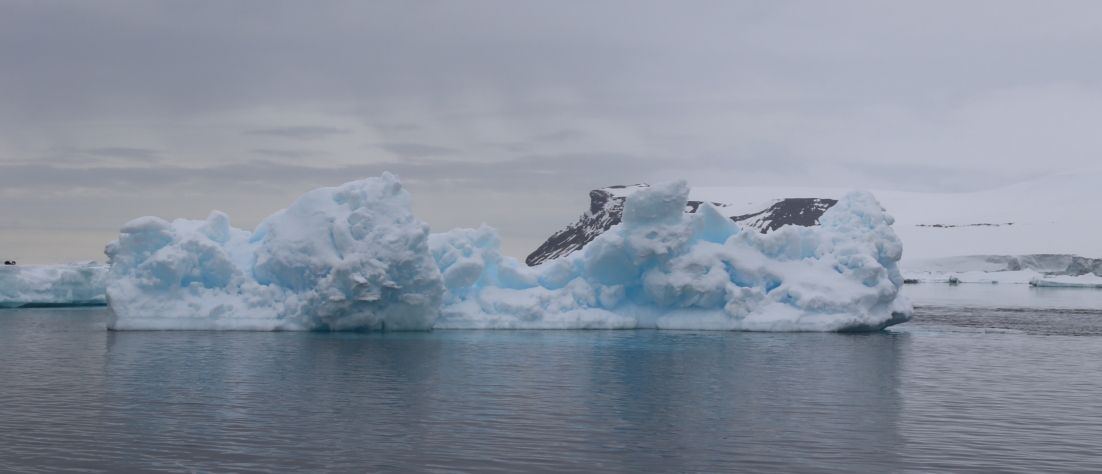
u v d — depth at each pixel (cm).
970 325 4091
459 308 3488
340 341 2936
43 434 1472
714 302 3534
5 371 2203
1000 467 1297
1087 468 1292
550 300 3553
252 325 3281
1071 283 11450
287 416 1634
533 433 1502
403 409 1712
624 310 3638
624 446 1412
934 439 1473
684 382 2086
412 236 3195
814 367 2377
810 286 3491
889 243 3628
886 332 3616
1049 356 2697
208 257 3328
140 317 3275
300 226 3288
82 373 2170
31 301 5159
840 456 1356
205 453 1347
